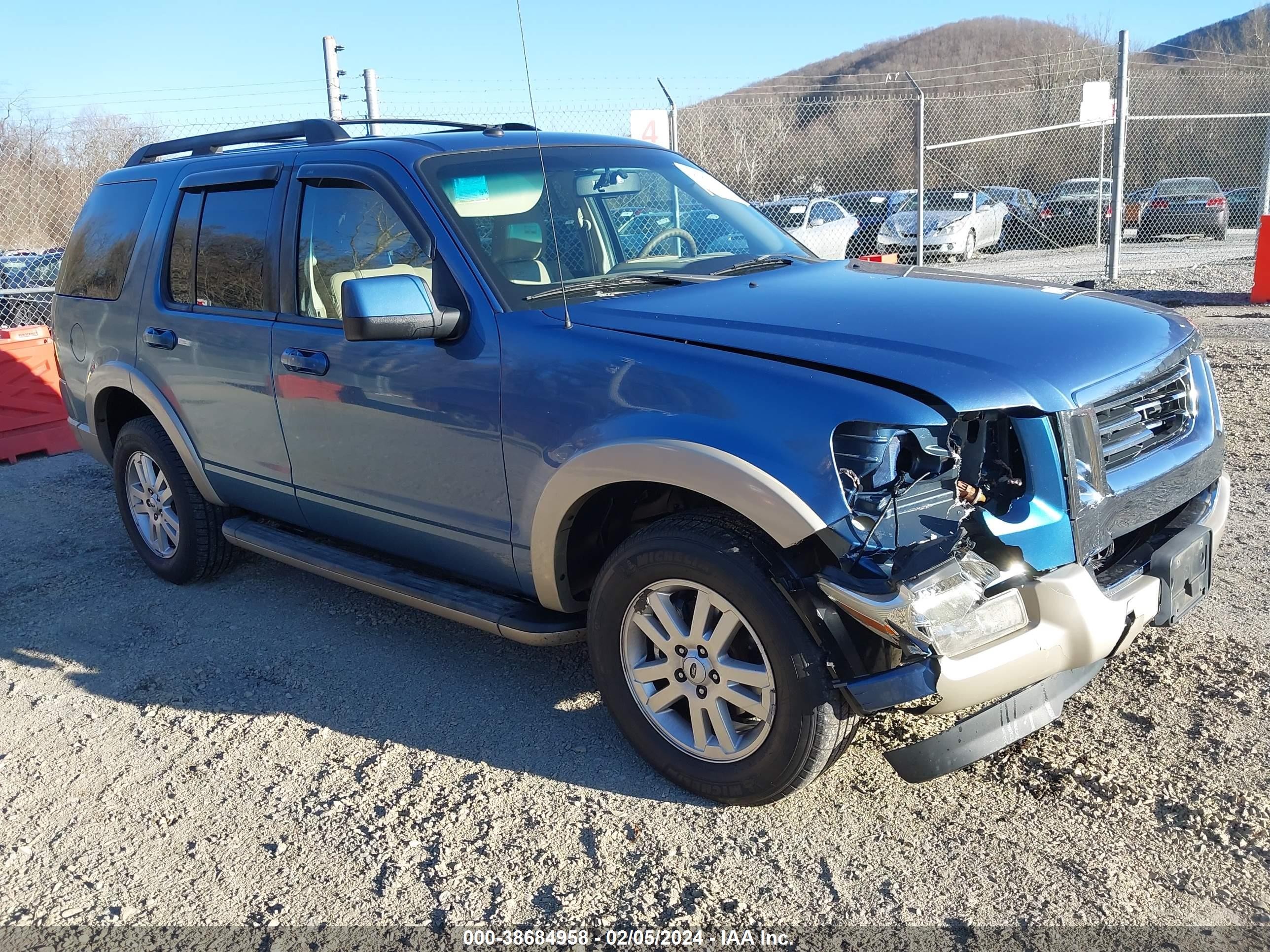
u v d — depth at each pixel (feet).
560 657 13.12
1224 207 69.62
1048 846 8.84
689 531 9.17
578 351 9.97
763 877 8.74
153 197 15.51
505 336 10.52
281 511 14.02
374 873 9.12
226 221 13.98
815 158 57.77
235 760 11.14
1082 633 8.50
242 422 13.75
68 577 17.07
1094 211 68.08
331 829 9.80
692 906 8.46
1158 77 79.41
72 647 14.26
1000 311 9.87
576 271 11.68
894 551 8.37
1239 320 32.81
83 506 21.43
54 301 17.67
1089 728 10.48
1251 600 12.99
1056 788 9.59
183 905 8.88
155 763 11.21
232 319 13.60
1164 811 9.13
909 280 11.29
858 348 8.95
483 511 11.02
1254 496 16.79
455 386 10.87
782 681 8.77
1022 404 8.41
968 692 8.24
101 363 16.20
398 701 12.19
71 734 11.93
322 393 12.32
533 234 11.66
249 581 16.31
